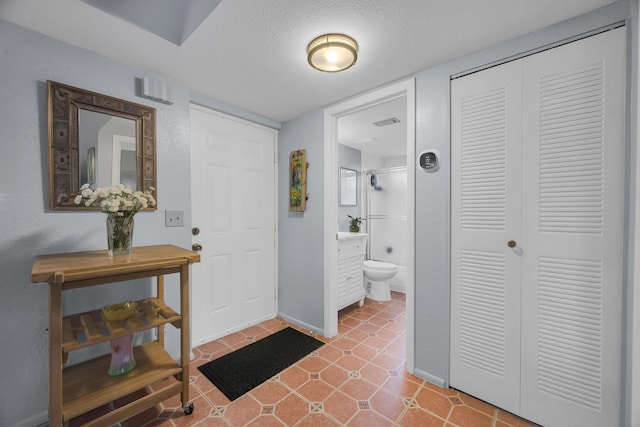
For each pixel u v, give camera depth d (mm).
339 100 2213
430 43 1442
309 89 2012
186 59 1592
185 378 1425
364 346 2180
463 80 1583
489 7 1171
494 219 1479
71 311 1460
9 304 1277
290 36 1376
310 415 1425
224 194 2352
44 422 1349
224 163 2344
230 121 2381
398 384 1688
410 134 1788
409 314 1801
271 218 2758
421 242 1754
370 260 3975
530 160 1363
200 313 2189
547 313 1324
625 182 1127
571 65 1248
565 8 1180
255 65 1663
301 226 2574
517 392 1410
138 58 1579
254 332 2436
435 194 1686
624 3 1121
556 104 1290
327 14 1214
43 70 1352
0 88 1247
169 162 1827
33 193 1333
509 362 1435
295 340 2277
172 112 1843
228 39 1398
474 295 1555
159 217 1778
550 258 1313
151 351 1570
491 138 1484
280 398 1555
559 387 1293
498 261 1468
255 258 2611
